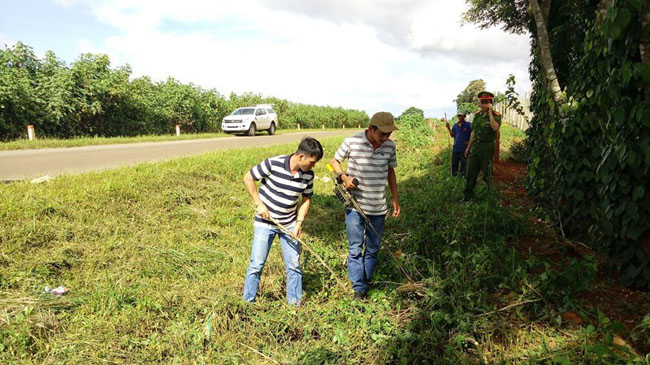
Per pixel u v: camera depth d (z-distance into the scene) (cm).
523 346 312
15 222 500
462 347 320
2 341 302
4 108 1570
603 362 272
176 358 303
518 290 382
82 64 1931
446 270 430
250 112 2334
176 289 412
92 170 838
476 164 698
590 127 481
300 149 346
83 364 294
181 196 693
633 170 381
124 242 512
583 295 390
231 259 502
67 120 1809
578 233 516
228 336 330
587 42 495
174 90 2512
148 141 1742
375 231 387
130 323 338
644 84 375
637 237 384
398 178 1017
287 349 320
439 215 581
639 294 388
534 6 604
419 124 1975
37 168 901
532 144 861
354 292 402
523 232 534
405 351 309
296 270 386
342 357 307
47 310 351
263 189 370
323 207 740
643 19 365
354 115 5222
